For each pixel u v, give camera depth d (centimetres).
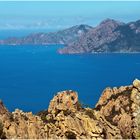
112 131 5016
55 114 5181
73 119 4984
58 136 4831
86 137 4869
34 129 4791
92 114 5216
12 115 4916
